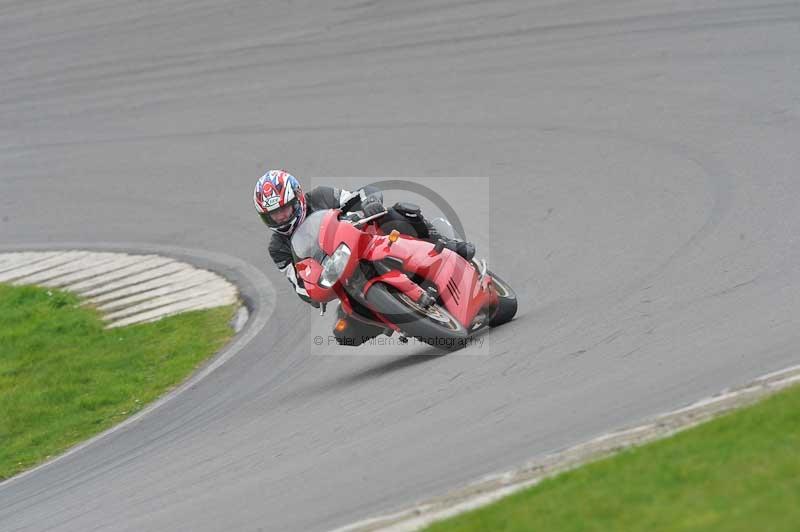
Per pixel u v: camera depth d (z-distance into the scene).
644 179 46.66
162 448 32.88
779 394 21.55
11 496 32.88
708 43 61.59
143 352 44.62
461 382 29.30
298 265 31.52
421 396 29.05
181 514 25.69
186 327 46.28
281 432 30.03
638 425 22.94
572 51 66.50
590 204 45.72
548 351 30.03
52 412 40.34
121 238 60.00
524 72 65.56
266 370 38.44
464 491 21.81
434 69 70.25
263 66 80.00
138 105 79.62
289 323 43.34
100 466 33.12
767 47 58.59
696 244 37.19
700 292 32.00
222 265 52.97
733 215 39.09
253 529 23.23
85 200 66.81
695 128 50.88
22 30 101.88
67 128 79.12
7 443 38.59
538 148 54.50
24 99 86.31
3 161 76.38
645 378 25.98
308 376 36.12
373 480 24.14
